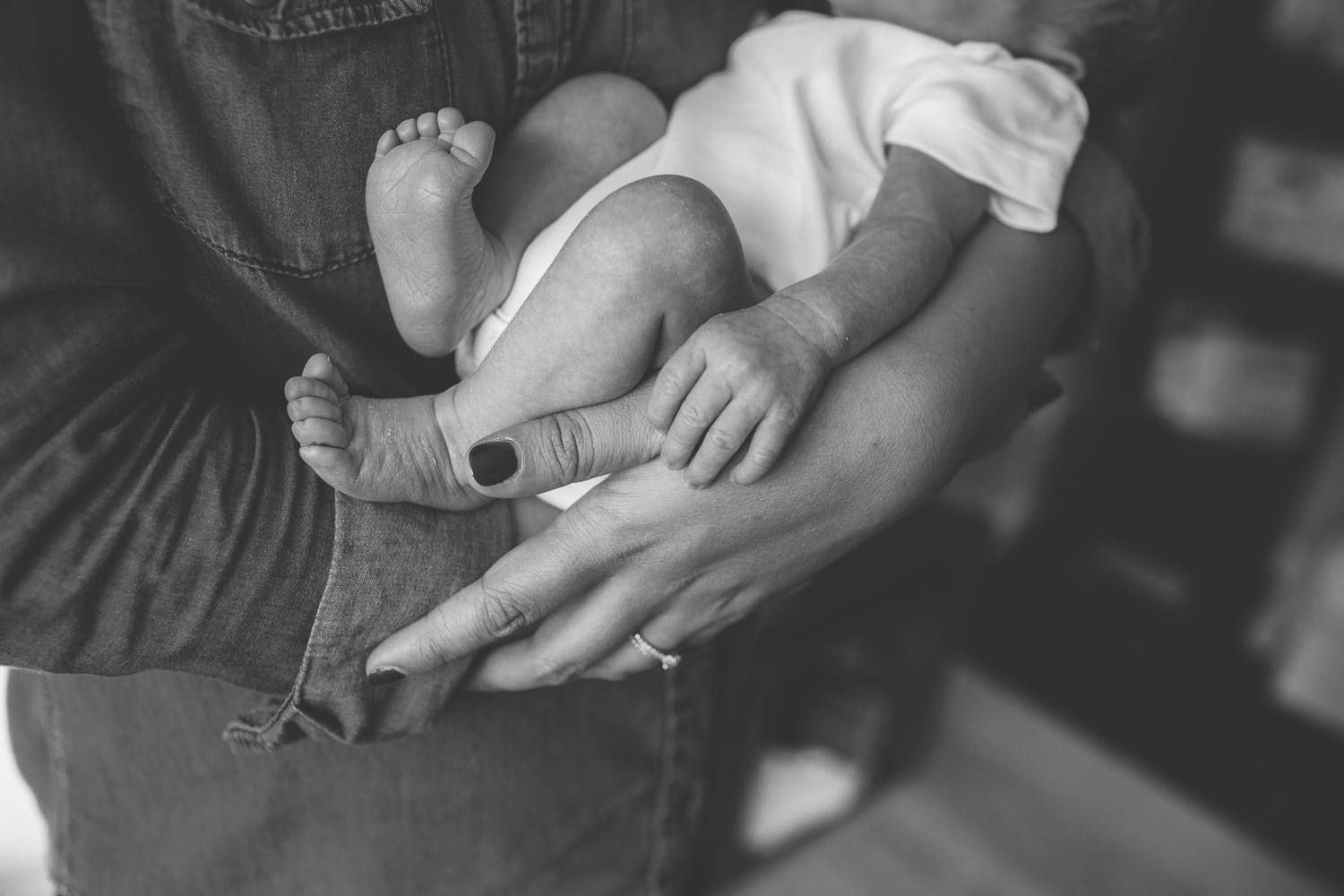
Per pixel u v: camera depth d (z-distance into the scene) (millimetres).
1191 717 1995
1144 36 885
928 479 694
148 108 533
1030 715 2045
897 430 667
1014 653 2141
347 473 606
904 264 698
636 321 625
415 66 616
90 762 764
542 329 633
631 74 794
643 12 756
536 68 701
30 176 487
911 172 781
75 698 744
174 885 792
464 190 602
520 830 819
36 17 490
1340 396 1931
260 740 662
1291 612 1981
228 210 572
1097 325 957
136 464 529
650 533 638
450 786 774
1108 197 879
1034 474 2270
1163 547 2213
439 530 652
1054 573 2295
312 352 655
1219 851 1792
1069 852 1919
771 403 595
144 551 537
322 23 568
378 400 646
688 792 925
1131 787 1910
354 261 644
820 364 629
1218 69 1969
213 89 546
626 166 755
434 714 692
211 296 602
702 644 792
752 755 1712
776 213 772
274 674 622
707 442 600
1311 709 1964
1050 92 842
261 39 550
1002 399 746
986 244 809
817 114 814
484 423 654
